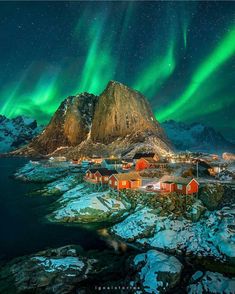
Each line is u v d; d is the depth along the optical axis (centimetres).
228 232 4325
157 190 6306
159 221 4994
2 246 4591
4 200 7869
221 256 3953
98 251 4300
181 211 5244
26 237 4969
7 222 5841
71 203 6294
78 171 11044
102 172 7712
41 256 3994
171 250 4222
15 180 11712
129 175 6950
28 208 6931
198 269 3688
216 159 12000
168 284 3222
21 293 3241
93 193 6719
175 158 11375
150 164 9638
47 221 5816
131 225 5006
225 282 3234
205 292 3088
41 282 3409
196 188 5959
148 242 4516
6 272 3641
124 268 3734
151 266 3481
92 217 5772
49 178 10962
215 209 5375
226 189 6097
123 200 6228
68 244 4616
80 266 3725
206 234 4497
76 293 3219
